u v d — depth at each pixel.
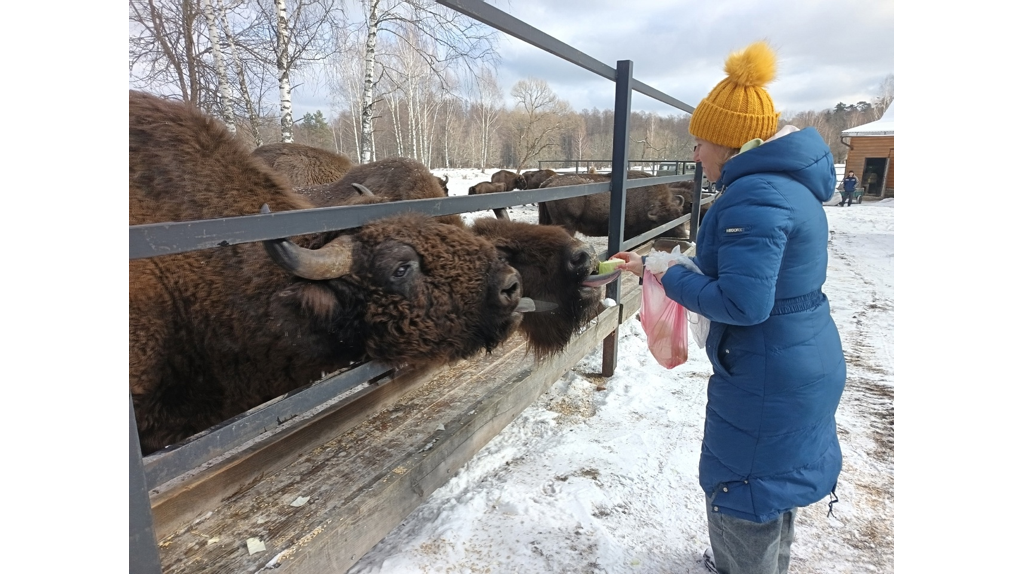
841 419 3.72
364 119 10.12
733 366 1.83
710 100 1.91
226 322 2.26
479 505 2.77
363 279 2.21
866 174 25.34
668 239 9.02
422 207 2.12
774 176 1.68
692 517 2.73
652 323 2.26
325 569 1.81
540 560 2.40
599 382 4.38
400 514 2.14
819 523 2.69
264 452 2.29
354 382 2.18
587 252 2.72
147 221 2.08
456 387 3.24
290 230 1.63
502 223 2.91
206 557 1.78
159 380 2.21
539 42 2.66
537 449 3.35
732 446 1.84
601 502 2.81
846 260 9.78
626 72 3.78
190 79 8.70
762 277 1.60
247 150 2.47
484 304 2.30
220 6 8.91
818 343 1.77
